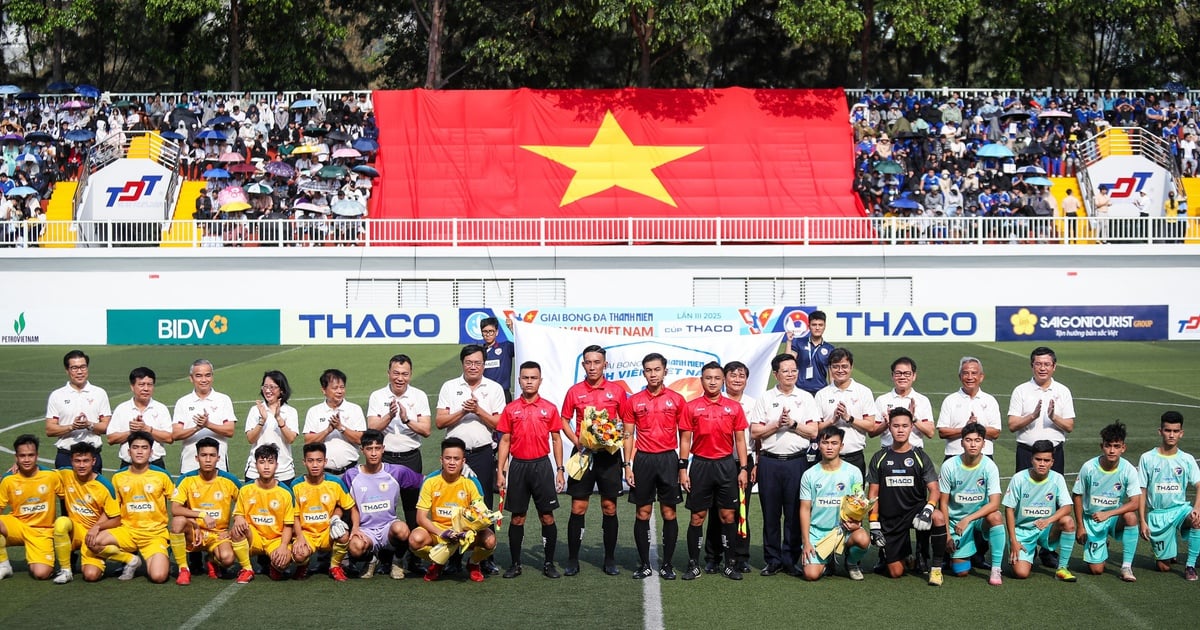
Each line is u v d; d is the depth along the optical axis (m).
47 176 39.81
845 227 36.53
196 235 35.84
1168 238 35.75
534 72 45.03
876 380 26.80
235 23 46.09
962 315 35.38
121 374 27.89
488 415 12.98
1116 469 11.99
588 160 40.97
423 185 40.06
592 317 18.38
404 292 36.19
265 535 11.94
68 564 11.84
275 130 41.53
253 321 35.34
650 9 41.56
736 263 36.09
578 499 12.02
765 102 42.44
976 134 41.41
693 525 12.00
